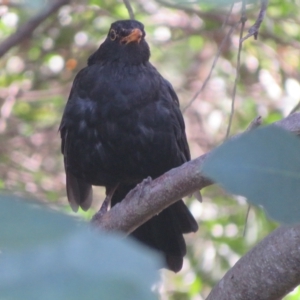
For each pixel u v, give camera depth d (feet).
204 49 57.67
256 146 5.98
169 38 54.54
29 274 4.31
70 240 4.49
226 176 5.78
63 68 54.19
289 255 17.67
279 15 48.08
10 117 55.47
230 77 54.95
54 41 51.93
